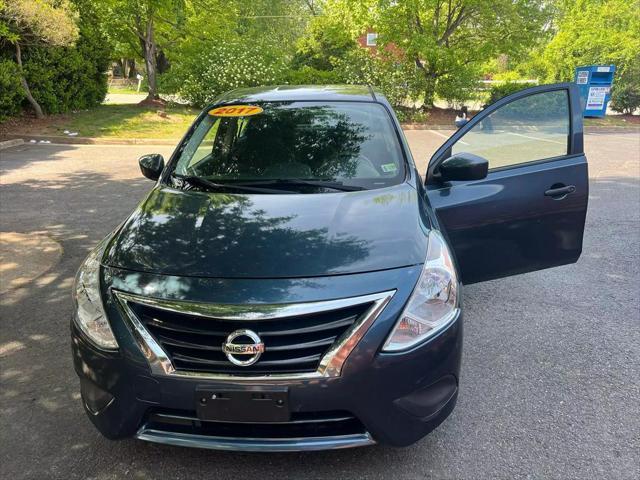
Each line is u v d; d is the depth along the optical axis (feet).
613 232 19.39
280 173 10.32
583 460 7.96
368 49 60.90
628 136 49.24
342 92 12.71
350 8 57.47
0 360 10.99
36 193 25.25
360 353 6.70
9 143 38.93
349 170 10.29
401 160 10.63
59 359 11.02
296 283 6.97
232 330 6.71
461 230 11.07
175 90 60.80
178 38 59.77
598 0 68.13
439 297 7.33
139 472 7.87
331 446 6.88
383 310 6.88
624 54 63.87
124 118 51.03
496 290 14.48
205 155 11.12
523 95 11.53
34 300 13.76
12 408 9.41
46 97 48.26
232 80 57.11
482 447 8.27
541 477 7.64
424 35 55.21
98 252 8.63
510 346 11.43
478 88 60.18
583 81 63.57
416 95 58.08
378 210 8.72
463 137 11.46
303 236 7.89
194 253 7.70
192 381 6.72
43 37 42.11
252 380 6.61
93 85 56.13
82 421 9.05
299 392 6.63
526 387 9.87
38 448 8.41
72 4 46.37
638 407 9.23
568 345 11.45
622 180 28.35
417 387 7.04
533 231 11.57
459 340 7.50
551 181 11.50
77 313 7.70
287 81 59.82
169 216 8.89
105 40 56.70
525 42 57.11
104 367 7.15
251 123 11.56
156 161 11.87
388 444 7.07
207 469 7.90
